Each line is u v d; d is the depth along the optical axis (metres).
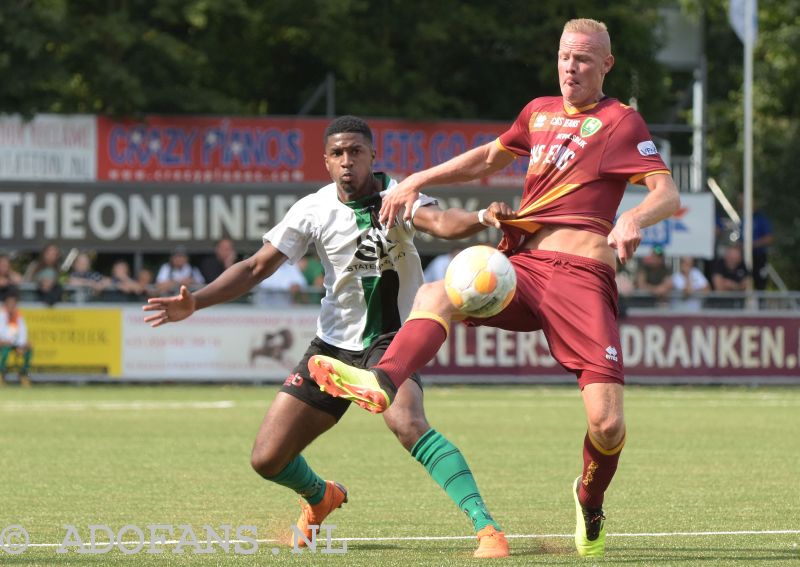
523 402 48.19
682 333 56.69
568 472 27.28
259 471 17.28
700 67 72.50
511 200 59.84
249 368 54.97
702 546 17.31
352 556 16.38
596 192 16.36
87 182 58.72
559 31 73.00
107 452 30.83
